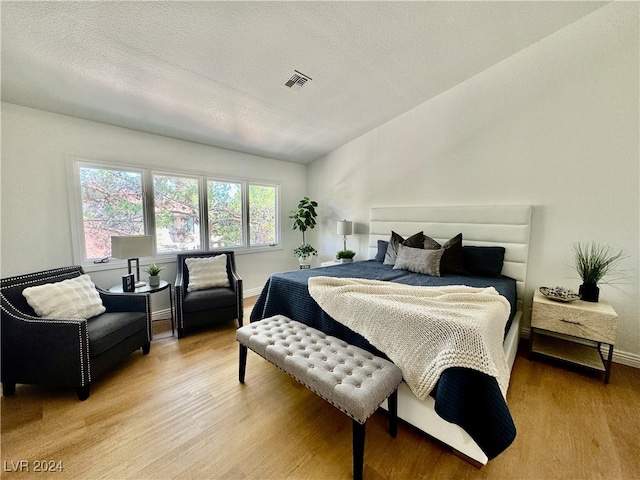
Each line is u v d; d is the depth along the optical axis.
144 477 1.25
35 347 1.75
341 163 4.35
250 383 1.98
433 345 1.38
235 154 3.91
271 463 1.33
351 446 1.43
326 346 1.67
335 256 4.57
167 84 2.28
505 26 2.25
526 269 2.71
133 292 2.49
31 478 1.23
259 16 1.77
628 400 1.80
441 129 3.22
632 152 2.20
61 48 1.79
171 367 2.19
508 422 1.17
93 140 2.70
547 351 2.30
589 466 1.31
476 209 2.97
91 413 1.66
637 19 2.11
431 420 1.41
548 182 2.58
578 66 2.36
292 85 2.56
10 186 2.28
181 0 1.59
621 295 2.29
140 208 3.09
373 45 2.21
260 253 4.34
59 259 2.55
